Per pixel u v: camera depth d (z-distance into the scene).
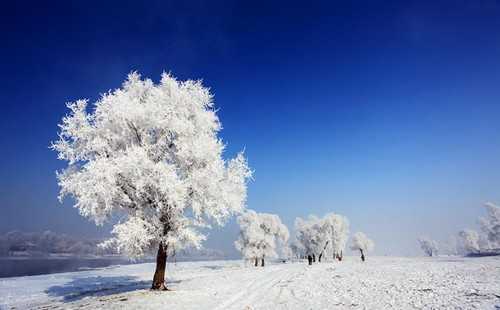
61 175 21.45
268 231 75.00
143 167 19.45
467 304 14.62
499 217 114.06
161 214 20.47
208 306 16.53
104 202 20.05
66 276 45.97
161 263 22.62
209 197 21.83
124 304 17.36
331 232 90.56
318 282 27.44
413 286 21.88
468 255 118.06
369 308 15.16
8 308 20.05
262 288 23.84
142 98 24.25
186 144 21.03
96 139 20.73
